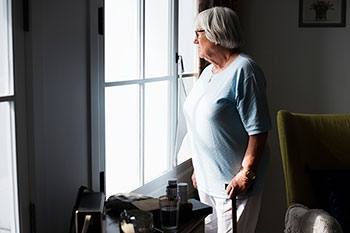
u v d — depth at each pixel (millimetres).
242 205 2195
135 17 2281
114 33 2143
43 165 1630
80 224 1446
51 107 1649
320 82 3648
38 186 1611
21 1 1508
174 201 1681
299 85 3672
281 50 3658
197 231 1805
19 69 1518
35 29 1551
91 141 1880
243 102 2082
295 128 2625
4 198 1568
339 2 3561
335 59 3613
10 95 1495
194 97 2297
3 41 1495
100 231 1460
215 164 2195
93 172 1903
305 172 2574
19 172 1541
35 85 1564
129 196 1853
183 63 2961
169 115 2732
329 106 3668
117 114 2199
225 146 2156
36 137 1586
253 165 2096
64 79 1707
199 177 2305
